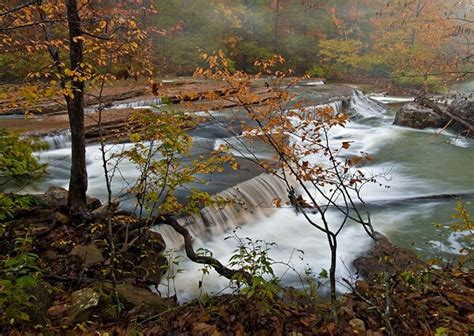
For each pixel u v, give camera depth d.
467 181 10.05
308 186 9.14
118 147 9.98
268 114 4.15
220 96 4.21
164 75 25.67
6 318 3.13
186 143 4.54
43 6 4.46
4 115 13.02
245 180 7.98
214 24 29.66
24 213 5.63
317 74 27.62
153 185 5.23
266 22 31.84
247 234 7.02
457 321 3.43
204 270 4.68
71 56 4.76
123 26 5.09
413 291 4.03
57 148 10.65
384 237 6.85
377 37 23.03
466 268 5.82
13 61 9.64
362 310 3.63
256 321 3.32
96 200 6.66
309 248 6.79
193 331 3.26
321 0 31.05
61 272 4.46
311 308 3.77
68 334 3.21
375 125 16.52
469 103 13.84
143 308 3.83
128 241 5.24
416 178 10.34
